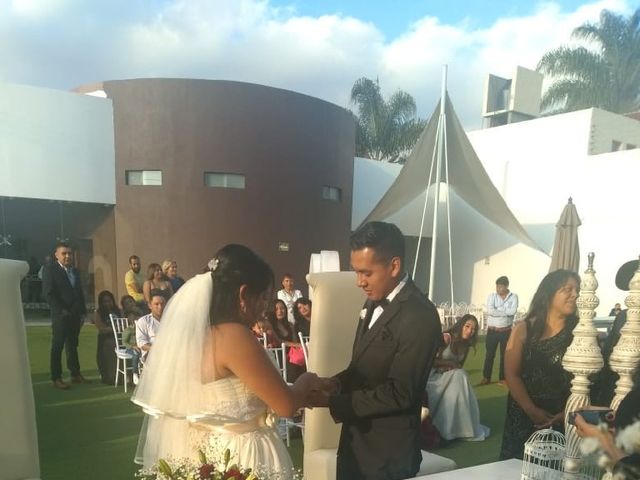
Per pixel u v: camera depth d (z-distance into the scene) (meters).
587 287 1.86
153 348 1.79
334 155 12.95
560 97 17.59
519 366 2.38
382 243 1.88
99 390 5.81
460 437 4.62
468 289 14.42
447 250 15.02
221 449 1.68
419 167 10.44
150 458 1.80
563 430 2.22
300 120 12.21
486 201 11.29
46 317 11.24
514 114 15.72
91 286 11.54
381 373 1.90
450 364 4.79
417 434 1.94
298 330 6.26
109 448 4.04
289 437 4.36
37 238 10.98
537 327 2.35
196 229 11.52
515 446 2.42
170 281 7.65
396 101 20.25
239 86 11.55
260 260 1.83
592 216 11.68
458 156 9.98
